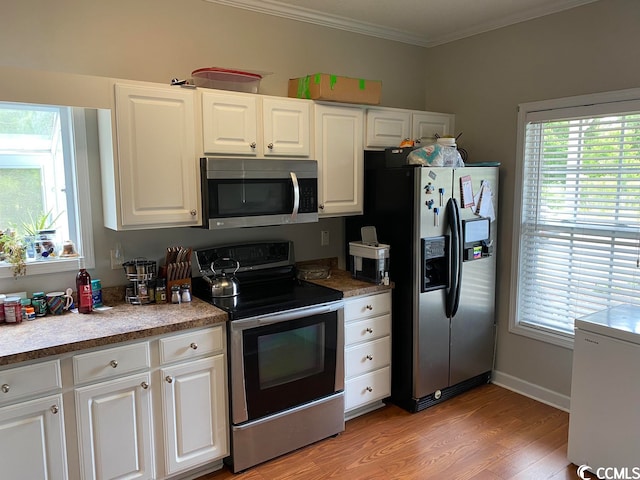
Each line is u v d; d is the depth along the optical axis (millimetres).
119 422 2170
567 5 3012
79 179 2520
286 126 2814
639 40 2727
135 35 2627
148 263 2604
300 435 2729
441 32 3676
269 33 3121
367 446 2791
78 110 2480
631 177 2832
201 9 2838
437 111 3916
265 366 2547
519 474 2520
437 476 2506
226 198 2561
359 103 3078
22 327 2184
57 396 2000
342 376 2875
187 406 2355
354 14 3271
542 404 3303
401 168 3053
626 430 2361
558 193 3191
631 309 2691
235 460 2510
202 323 2334
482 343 3477
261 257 3115
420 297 3059
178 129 2451
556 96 3129
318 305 2715
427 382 3182
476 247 3312
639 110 2732
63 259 2508
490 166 3316
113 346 2113
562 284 3221
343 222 3596
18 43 2305
